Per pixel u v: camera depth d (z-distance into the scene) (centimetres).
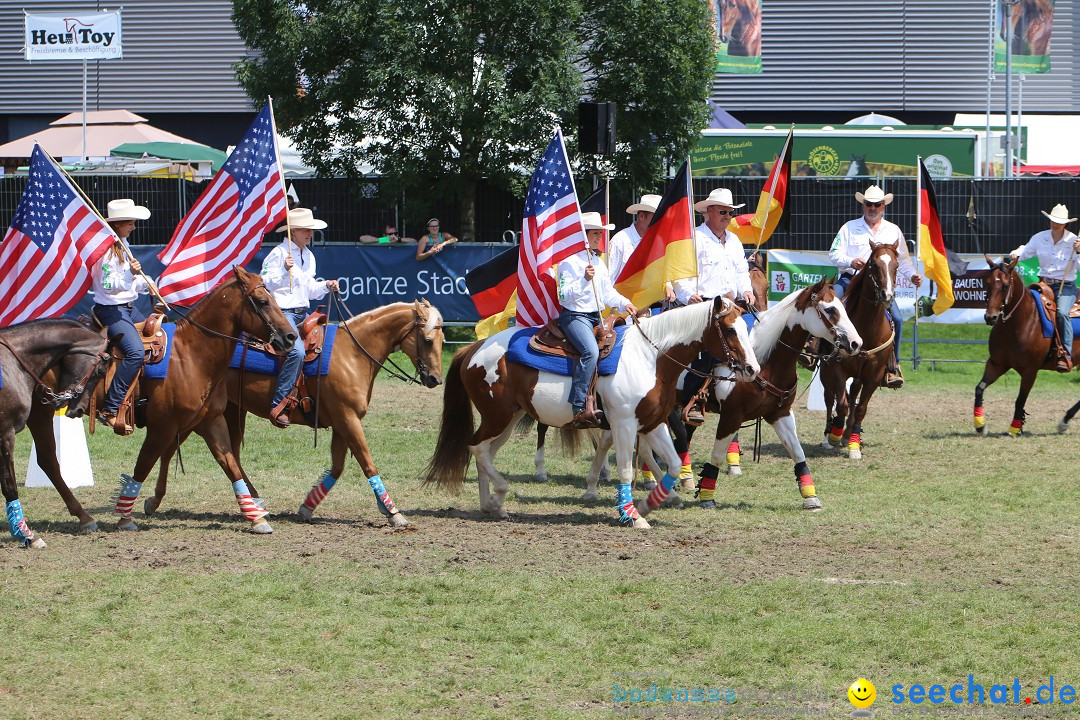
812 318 1251
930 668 788
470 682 762
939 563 1049
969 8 4462
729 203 1377
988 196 2559
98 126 3384
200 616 888
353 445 1203
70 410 1126
